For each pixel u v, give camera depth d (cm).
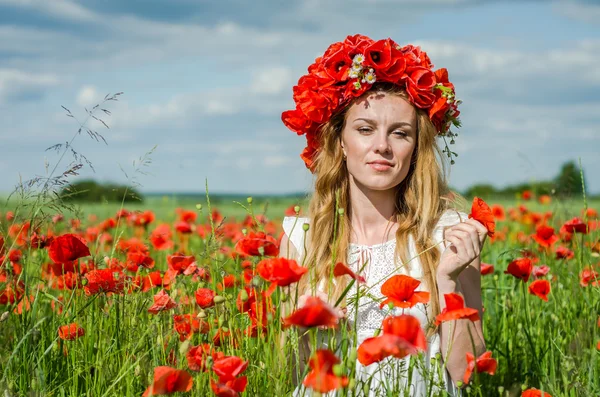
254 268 255
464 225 268
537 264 481
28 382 276
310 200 334
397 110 303
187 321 267
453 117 330
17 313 318
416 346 179
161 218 827
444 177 335
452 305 211
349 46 312
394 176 302
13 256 351
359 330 294
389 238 318
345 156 327
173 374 201
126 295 303
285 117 339
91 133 305
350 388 195
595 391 295
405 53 315
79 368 276
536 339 380
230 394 201
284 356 234
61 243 288
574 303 405
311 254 315
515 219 736
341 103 316
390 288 223
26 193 301
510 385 336
